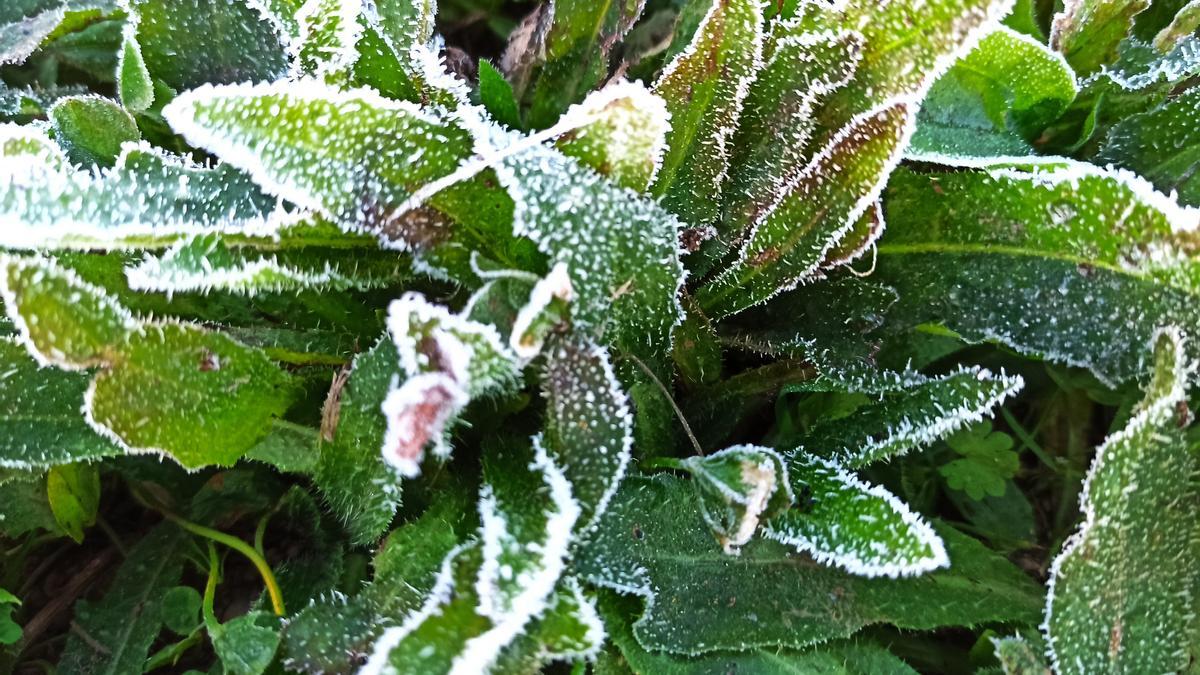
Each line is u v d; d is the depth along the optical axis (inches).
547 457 9.9
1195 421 11.7
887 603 10.8
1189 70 11.6
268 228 10.1
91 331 9.9
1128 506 10.5
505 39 14.2
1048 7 13.1
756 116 11.1
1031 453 12.6
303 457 10.9
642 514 10.6
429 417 9.2
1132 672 10.6
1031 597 11.0
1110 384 11.0
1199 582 10.9
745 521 9.7
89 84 13.4
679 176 11.1
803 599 10.7
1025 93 11.7
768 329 11.9
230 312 11.3
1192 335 10.7
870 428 11.0
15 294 9.5
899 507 10.3
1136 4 11.8
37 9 12.4
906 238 11.4
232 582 12.4
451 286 11.3
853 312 11.5
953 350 11.6
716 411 11.7
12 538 12.1
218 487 12.1
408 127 10.1
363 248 10.6
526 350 9.5
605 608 10.6
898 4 10.1
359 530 10.6
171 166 10.4
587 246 10.1
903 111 10.2
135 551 12.0
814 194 10.7
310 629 10.2
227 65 11.8
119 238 9.9
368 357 10.2
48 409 10.6
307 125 9.9
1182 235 10.4
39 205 9.8
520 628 9.5
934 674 11.4
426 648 9.5
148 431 10.1
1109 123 12.3
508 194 10.3
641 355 10.8
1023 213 10.9
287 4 11.4
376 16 11.2
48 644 12.0
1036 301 11.0
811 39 10.6
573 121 10.0
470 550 9.9
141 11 11.5
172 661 11.7
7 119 12.3
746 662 10.5
